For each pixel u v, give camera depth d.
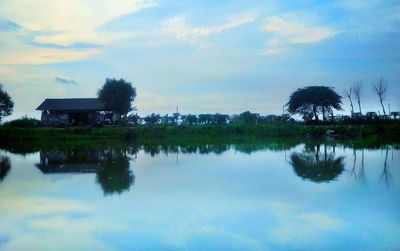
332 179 18.98
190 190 16.44
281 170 22.03
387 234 10.58
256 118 70.62
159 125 58.09
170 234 10.77
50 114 72.25
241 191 16.16
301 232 10.83
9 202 14.60
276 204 13.92
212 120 68.56
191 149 36.41
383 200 14.36
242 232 10.88
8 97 76.69
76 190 16.66
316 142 45.78
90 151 34.62
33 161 27.33
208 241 10.23
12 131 48.69
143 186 17.39
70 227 11.53
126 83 72.31
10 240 10.52
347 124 70.19
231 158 28.20
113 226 11.53
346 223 11.59
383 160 26.61
